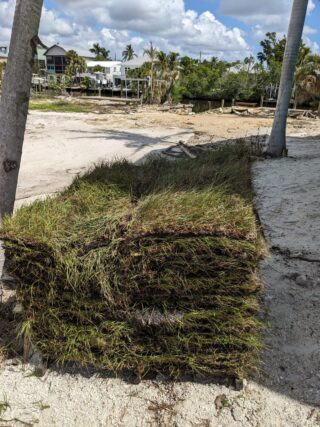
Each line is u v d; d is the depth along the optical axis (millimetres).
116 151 9578
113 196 2518
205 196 2271
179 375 2164
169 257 1908
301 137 11758
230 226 1882
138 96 37156
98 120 16656
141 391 2129
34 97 31469
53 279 2016
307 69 29828
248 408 2014
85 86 47906
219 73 42469
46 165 8031
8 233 1969
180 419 1975
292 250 3562
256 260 1888
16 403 2070
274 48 49781
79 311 2066
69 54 53188
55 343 2152
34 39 2516
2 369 2273
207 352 2068
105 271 1966
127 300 2008
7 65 2549
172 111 23125
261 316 2676
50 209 2234
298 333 2521
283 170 6078
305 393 2088
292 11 6934
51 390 2143
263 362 2291
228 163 4711
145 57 40000
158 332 2047
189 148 9492
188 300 1989
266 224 4133
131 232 1907
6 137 2615
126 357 2121
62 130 13039
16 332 2465
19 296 2109
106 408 2041
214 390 2117
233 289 1947
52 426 1957
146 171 3270
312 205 4484
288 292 2955
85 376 2225
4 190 2682
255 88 39938
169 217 1970
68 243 1987
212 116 20031
